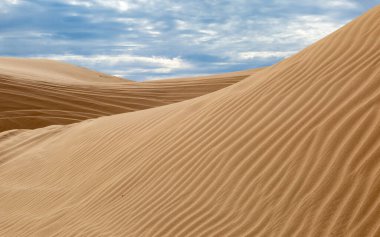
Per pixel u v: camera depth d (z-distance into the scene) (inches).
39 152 492.1
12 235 271.9
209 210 196.1
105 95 1302.9
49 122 925.8
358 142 173.9
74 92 1283.2
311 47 296.8
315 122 201.8
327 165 174.1
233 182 203.5
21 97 1137.4
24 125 901.2
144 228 207.5
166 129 321.4
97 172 323.6
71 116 1007.6
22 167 454.6
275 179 186.7
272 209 173.5
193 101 387.2
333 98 210.8
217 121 272.1
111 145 374.0
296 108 225.3
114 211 241.0
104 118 570.3
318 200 162.6
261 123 233.8
